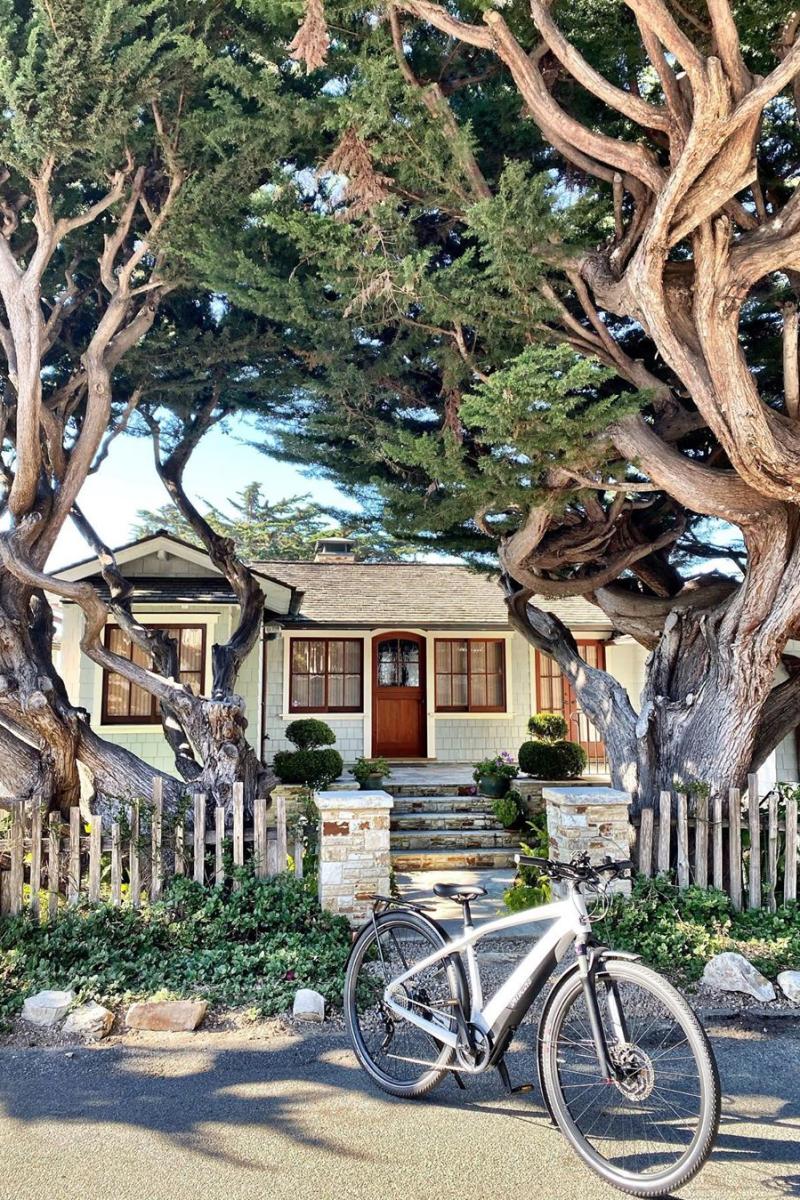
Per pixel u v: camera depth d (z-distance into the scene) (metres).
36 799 6.46
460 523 9.41
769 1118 3.66
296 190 7.11
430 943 4.07
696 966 5.74
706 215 5.18
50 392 9.41
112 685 12.87
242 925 6.17
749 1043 4.63
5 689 7.32
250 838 7.20
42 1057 4.39
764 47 6.25
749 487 6.63
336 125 5.68
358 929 6.30
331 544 19.27
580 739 16.09
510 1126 3.58
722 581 9.42
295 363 8.96
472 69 7.02
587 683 9.09
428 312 6.50
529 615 10.23
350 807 6.46
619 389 8.31
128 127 6.46
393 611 15.48
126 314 8.48
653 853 7.06
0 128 6.47
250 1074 4.17
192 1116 3.69
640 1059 3.16
